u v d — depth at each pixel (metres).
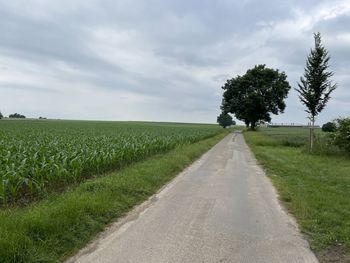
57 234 5.58
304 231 6.45
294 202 8.48
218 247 5.57
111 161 13.44
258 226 6.75
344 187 10.83
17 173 8.49
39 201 8.12
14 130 37.16
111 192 8.56
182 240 5.86
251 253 5.35
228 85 74.12
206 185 11.05
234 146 30.34
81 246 5.50
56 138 22.67
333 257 5.25
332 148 21.03
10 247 4.73
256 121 74.50
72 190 8.99
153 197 9.21
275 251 5.45
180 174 13.37
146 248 5.46
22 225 5.52
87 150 13.29
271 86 70.69
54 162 10.46
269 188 10.67
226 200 8.95
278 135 47.91
